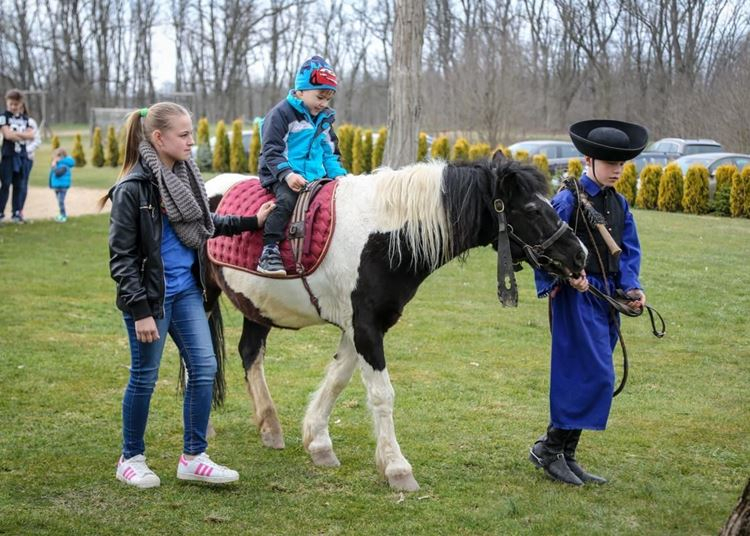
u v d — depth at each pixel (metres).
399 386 5.97
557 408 4.17
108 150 28.97
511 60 30.92
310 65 4.44
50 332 6.96
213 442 4.78
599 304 4.18
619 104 35.53
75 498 3.85
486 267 10.98
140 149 3.76
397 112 12.63
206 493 3.98
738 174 16.22
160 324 3.83
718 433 5.10
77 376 5.80
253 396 4.80
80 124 53.41
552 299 4.21
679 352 7.10
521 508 3.91
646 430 5.14
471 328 7.80
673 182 16.97
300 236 4.21
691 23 33.97
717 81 28.42
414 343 7.23
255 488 4.09
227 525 3.64
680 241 12.80
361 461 4.52
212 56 50.88
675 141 23.23
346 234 4.13
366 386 4.16
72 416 5.00
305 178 4.46
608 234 4.18
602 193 4.26
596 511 3.90
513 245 4.07
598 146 4.11
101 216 14.64
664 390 6.01
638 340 7.49
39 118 54.12
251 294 4.48
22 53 53.09
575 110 37.75
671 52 34.88
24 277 9.16
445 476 4.31
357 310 4.11
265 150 4.38
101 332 7.05
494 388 5.97
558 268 3.97
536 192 3.98
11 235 12.05
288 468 4.39
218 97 49.12
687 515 3.89
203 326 3.98
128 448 4.02
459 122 29.69
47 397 5.32
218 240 4.62
